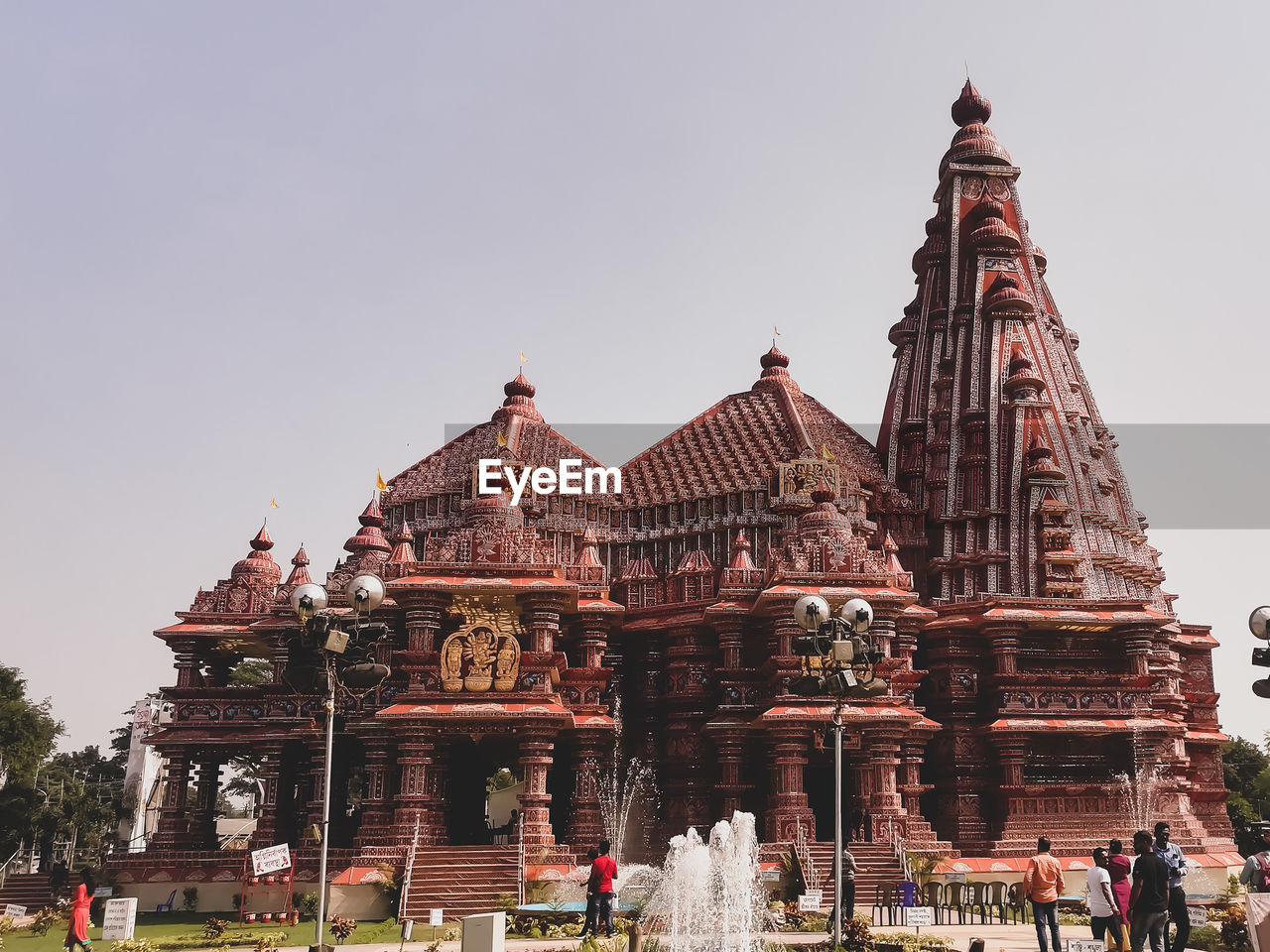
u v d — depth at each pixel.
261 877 40.38
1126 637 48.03
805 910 32.16
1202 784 55.19
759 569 47.03
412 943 28.97
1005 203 62.59
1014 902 36.25
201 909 41.47
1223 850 46.22
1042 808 45.09
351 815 48.78
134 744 70.44
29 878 44.06
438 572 42.94
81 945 25.55
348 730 42.41
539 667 41.50
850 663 24.88
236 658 53.16
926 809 47.81
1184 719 52.88
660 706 48.81
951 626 47.75
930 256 62.19
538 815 39.31
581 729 42.88
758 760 46.50
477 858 37.75
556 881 36.69
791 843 39.12
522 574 43.03
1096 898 21.20
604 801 45.72
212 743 46.28
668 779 47.28
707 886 32.69
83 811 66.75
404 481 58.47
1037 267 63.78
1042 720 45.75
